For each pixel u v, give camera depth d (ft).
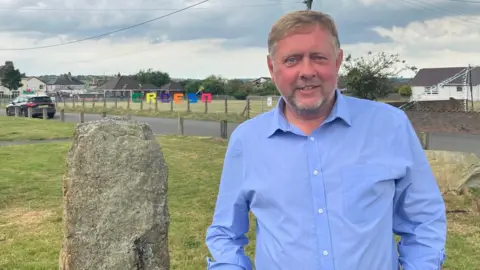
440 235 6.56
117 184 10.51
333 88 6.74
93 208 10.43
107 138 10.61
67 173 10.67
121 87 291.58
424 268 6.37
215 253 7.38
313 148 6.70
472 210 23.82
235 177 7.34
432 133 62.54
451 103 100.01
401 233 6.83
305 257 6.44
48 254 17.93
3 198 26.00
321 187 6.52
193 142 49.85
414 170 6.65
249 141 7.18
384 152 6.63
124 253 10.41
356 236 6.33
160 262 10.75
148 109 106.01
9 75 281.33
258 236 7.09
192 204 25.27
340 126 6.75
